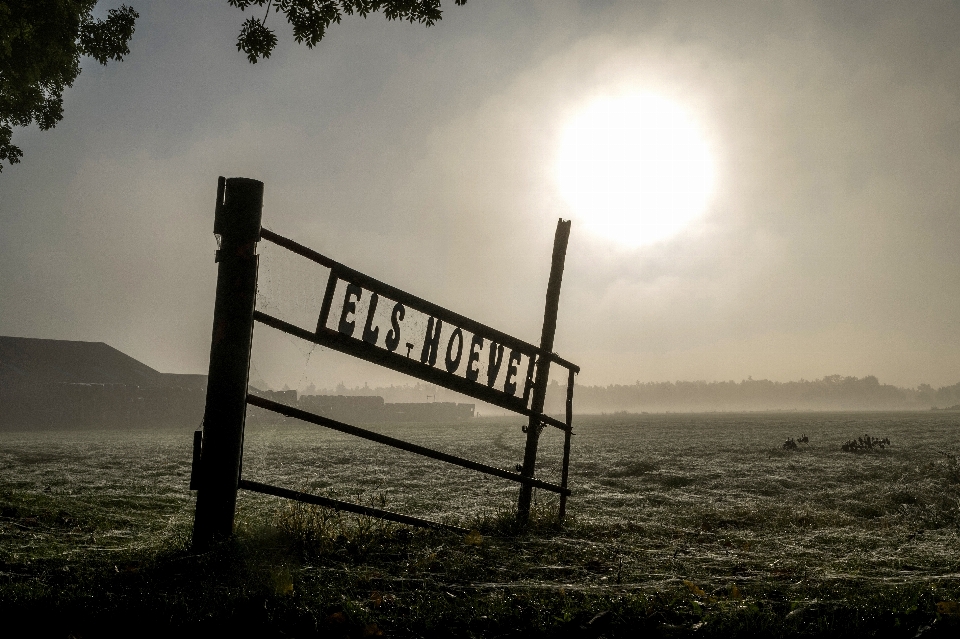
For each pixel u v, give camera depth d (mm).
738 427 45000
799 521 7277
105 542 4656
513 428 44969
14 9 11219
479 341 5668
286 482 11453
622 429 42219
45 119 13406
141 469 13336
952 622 2875
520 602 3203
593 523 6582
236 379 4070
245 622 2787
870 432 34719
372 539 4656
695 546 5340
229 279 4109
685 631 2893
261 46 7902
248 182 4188
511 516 6176
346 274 4676
